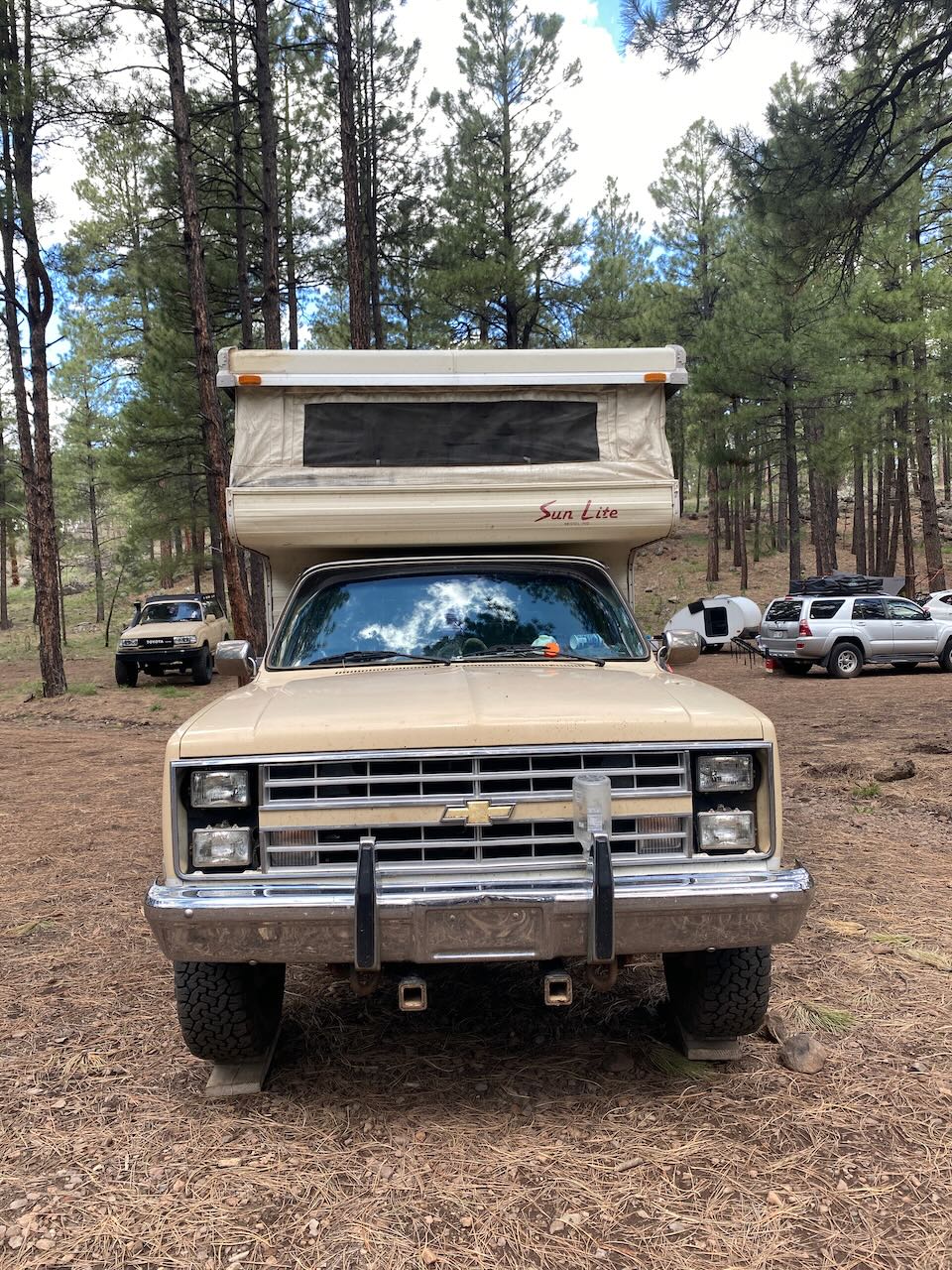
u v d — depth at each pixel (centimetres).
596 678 374
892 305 2188
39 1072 359
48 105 1546
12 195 1603
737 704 335
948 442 4219
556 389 466
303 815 306
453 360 465
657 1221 263
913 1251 248
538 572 461
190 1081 351
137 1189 285
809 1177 281
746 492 3042
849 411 2603
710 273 3353
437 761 310
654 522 459
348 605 446
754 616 2483
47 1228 266
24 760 1105
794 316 2572
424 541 460
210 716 331
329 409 462
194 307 1545
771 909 298
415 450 463
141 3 1491
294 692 362
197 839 306
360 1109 329
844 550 4200
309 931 293
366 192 2345
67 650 3344
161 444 2438
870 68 918
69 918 541
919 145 952
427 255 2486
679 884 297
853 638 1881
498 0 2386
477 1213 269
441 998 425
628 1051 366
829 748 1001
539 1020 398
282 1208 274
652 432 471
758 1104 322
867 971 429
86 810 832
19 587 5591
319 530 452
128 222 2364
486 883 299
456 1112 324
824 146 933
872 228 1030
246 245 2194
